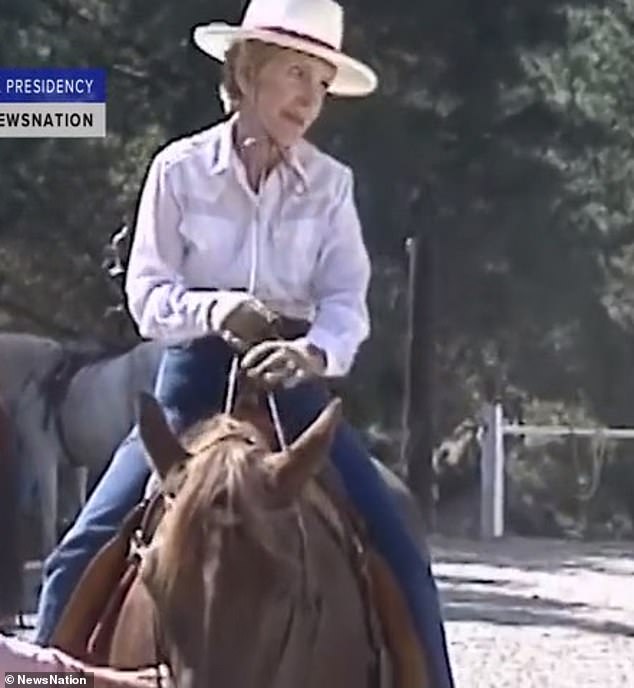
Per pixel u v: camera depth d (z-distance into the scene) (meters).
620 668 15.57
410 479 27.23
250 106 6.56
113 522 6.46
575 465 31.22
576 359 32.31
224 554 5.30
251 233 6.61
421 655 6.41
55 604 6.50
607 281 31.23
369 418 28.19
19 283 26.56
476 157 25.62
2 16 24.30
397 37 24.66
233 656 5.22
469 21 24.83
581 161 28.59
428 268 26.33
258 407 6.26
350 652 6.14
